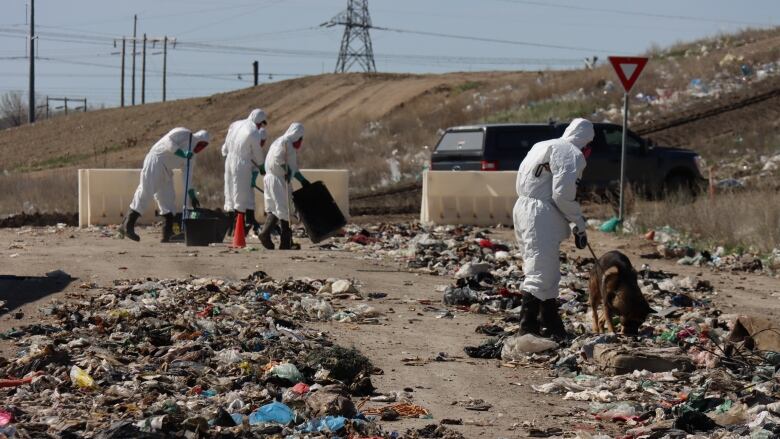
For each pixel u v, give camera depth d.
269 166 29.75
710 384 14.00
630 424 12.37
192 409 12.16
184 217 31.44
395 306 21.02
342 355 14.86
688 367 15.26
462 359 16.30
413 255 28.67
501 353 16.48
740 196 35.50
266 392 13.06
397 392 13.80
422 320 19.62
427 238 32.00
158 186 31.75
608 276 17.27
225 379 13.88
